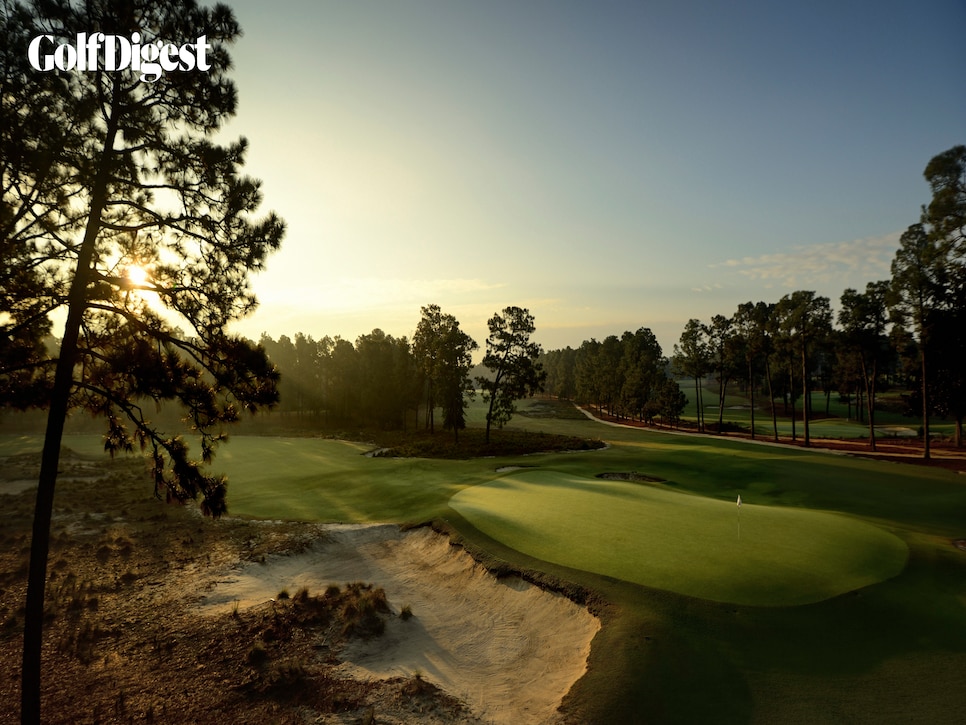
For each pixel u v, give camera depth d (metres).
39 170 9.88
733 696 9.95
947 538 19.23
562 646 12.73
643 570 14.81
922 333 46.19
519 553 17.27
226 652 13.42
